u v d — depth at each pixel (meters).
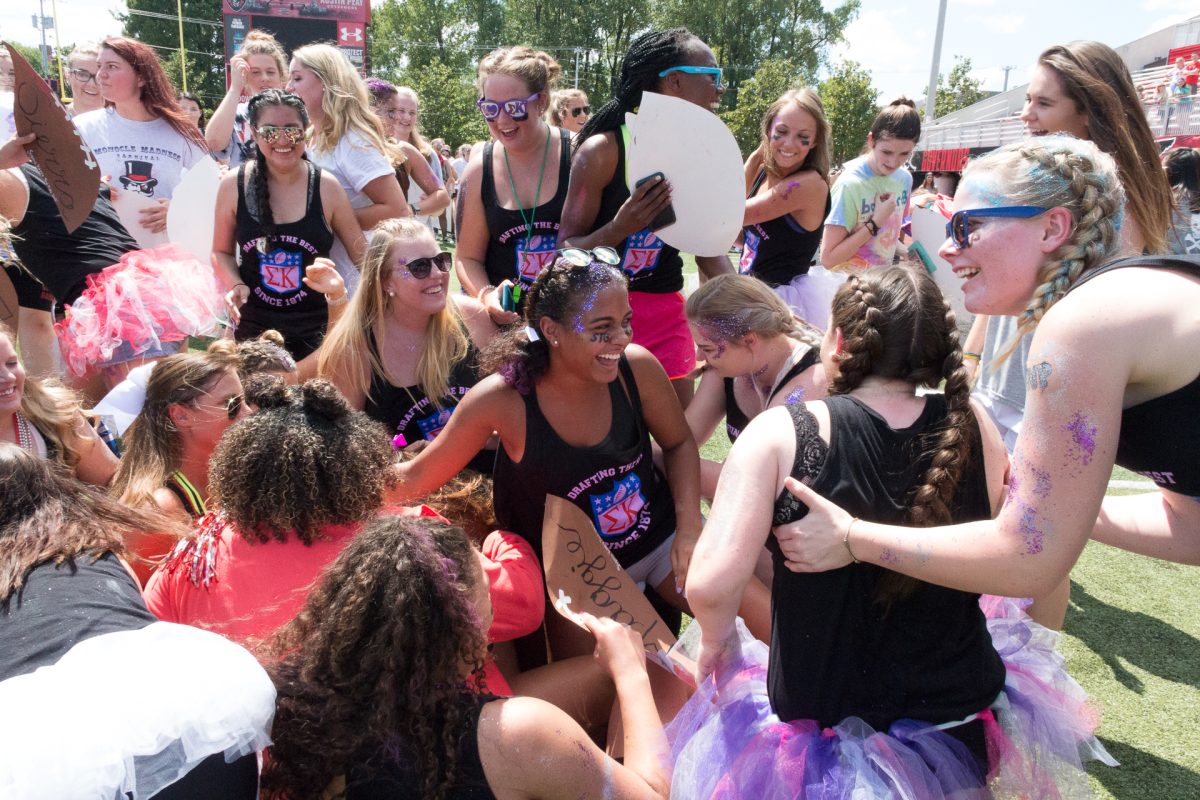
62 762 1.17
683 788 1.77
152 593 2.12
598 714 2.28
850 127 28.00
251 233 3.73
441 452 2.47
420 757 1.54
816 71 57.25
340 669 1.51
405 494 2.53
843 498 1.63
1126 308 1.42
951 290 4.89
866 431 1.66
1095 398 1.42
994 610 2.13
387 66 62.78
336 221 3.87
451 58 61.47
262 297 3.86
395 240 2.83
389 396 2.97
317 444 1.97
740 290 2.59
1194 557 1.90
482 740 1.57
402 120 7.16
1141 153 2.68
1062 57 2.76
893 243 5.07
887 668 1.66
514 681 2.27
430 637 1.53
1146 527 1.96
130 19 51.72
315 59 4.14
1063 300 1.50
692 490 2.57
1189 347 1.42
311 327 3.90
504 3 61.78
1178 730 2.72
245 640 1.75
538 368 2.32
